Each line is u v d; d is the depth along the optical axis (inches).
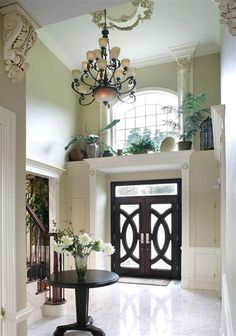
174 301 212.8
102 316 184.7
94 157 290.7
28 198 280.5
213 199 246.4
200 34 257.6
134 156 270.8
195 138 275.4
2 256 65.4
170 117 299.1
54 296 185.5
